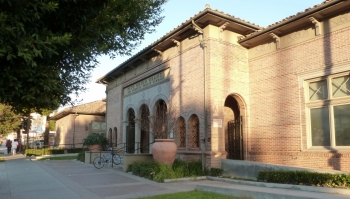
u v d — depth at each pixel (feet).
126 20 25.18
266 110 44.01
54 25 17.75
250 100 46.55
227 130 51.16
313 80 38.65
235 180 35.86
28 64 13.91
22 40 13.99
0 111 106.01
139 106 63.57
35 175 42.93
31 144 161.17
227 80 44.45
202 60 44.32
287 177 30.48
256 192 25.22
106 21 19.63
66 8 17.42
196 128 46.06
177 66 50.26
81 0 17.98
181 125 48.85
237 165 39.04
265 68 44.75
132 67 66.28
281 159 41.14
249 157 45.37
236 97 46.50
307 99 39.24
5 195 28.30
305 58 39.40
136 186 33.35
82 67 21.20
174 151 40.83
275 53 43.47
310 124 38.86
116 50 27.17
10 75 14.06
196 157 44.14
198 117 44.14
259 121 44.88
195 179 38.42
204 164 41.75
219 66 43.70
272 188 29.37
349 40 34.76
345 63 34.86
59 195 28.22
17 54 14.08
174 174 37.83
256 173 36.45
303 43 39.81
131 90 68.80
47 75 15.19
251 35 44.19
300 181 29.43
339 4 34.19
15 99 15.62
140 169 41.78
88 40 18.75
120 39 26.91
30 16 15.14
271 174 32.12
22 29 14.02
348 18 35.04
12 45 13.92
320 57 37.63
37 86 15.19
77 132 111.75
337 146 35.63
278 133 42.01
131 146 66.59
